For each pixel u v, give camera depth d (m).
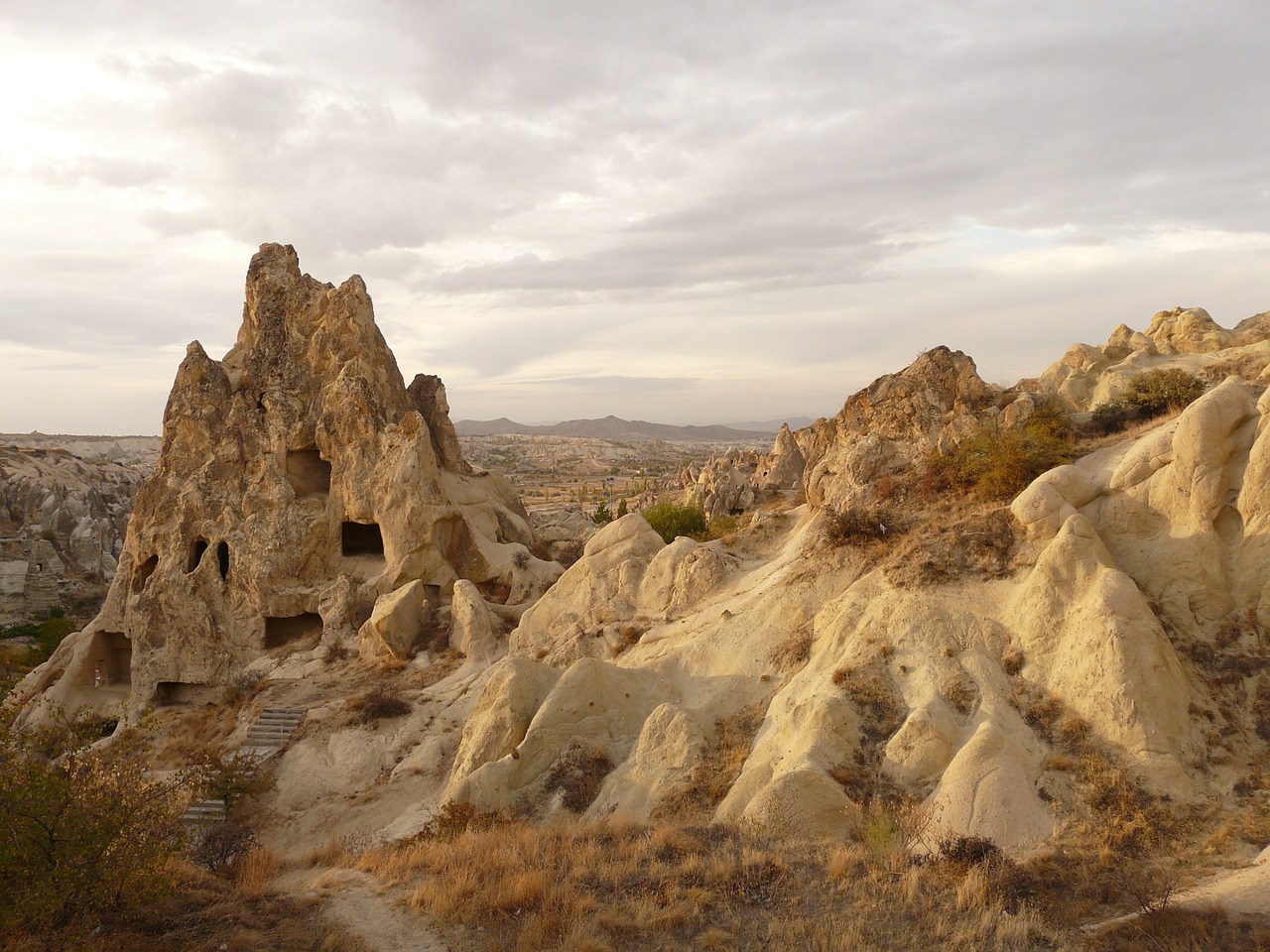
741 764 20.14
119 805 12.60
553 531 55.03
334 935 13.12
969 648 20.16
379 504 37.03
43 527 84.75
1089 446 25.23
